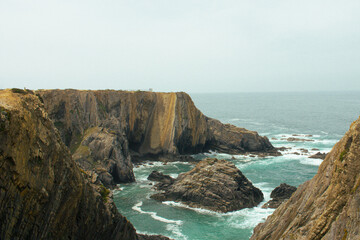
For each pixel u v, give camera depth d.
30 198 24.73
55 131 30.56
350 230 22.58
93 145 84.62
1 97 25.30
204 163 70.44
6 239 22.94
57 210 28.27
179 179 71.25
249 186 66.31
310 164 97.94
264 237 34.78
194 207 62.75
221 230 52.66
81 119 99.56
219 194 63.28
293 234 28.17
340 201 25.12
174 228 53.53
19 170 23.36
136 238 45.03
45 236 27.12
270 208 61.78
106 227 36.75
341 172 25.73
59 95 99.56
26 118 25.05
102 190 41.19
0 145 21.80
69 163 30.67
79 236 32.34
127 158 90.06
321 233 25.44
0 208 22.25
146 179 84.19
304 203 30.41
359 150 24.64
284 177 83.94
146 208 62.81
